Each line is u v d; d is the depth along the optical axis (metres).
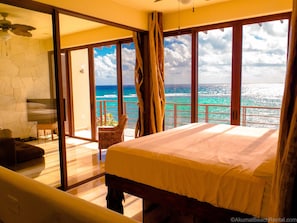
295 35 0.77
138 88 4.51
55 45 2.94
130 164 2.28
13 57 2.79
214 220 1.79
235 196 1.66
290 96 0.78
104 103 5.64
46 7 2.81
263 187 1.55
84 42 5.44
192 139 2.65
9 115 2.82
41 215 0.75
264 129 3.10
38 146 3.09
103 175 3.71
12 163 2.88
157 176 2.10
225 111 4.02
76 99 6.36
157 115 4.36
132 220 0.62
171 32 4.36
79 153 4.89
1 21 2.68
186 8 3.99
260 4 3.37
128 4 3.78
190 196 1.91
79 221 0.65
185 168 1.92
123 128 4.49
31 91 2.96
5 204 0.87
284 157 0.75
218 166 1.82
